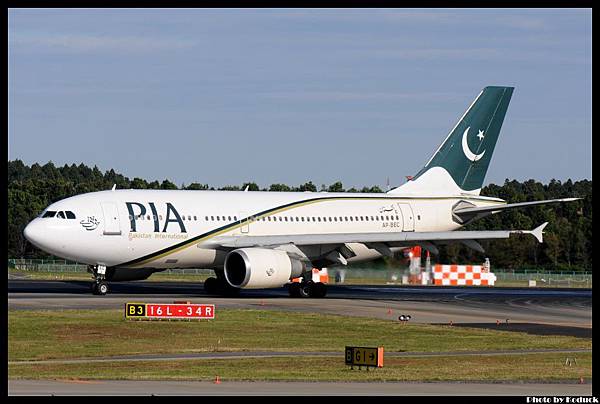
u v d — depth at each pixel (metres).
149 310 108.00
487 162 181.25
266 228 156.62
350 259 166.88
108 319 107.56
